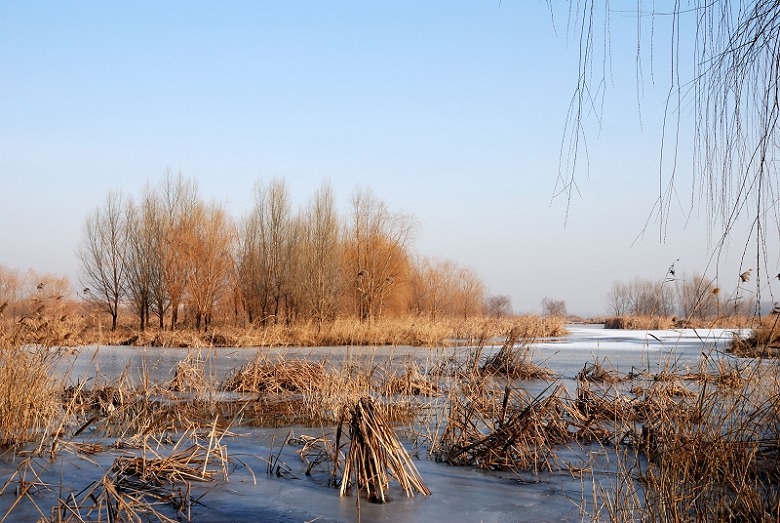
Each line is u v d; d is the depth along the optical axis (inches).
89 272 1541.6
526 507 250.1
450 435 343.3
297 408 480.1
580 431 364.8
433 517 238.2
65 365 745.0
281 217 1619.1
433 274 1894.7
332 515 239.8
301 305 1512.1
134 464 287.1
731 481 199.9
